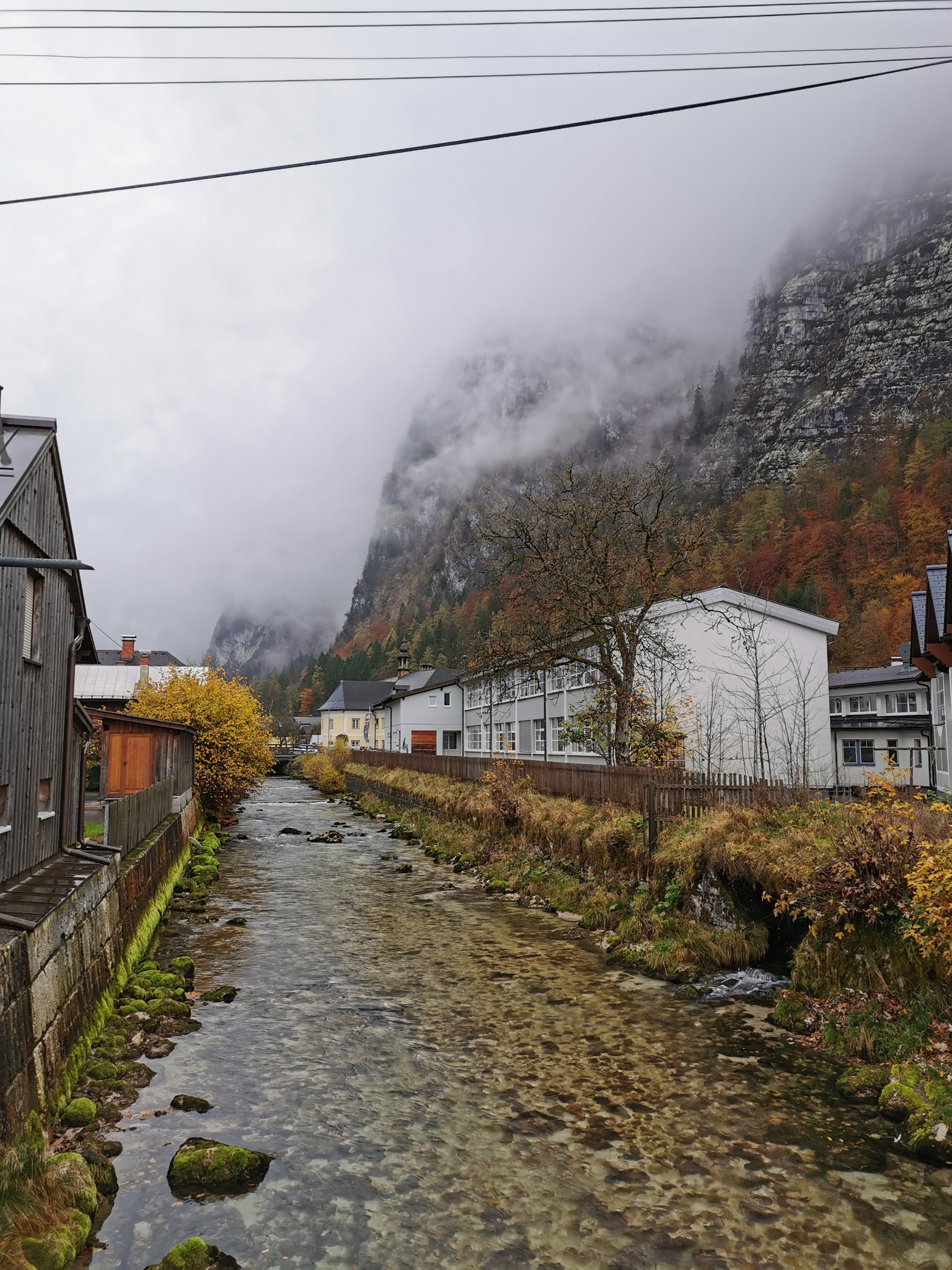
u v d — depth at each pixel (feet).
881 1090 25.17
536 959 41.73
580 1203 19.48
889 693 127.03
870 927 31.07
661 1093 25.59
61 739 40.81
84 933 29.22
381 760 166.91
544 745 118.32
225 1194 19.89
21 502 33.27
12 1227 16.46
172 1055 28.94
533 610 75.46
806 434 648.38
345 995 36.04
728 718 88.07
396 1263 17.21
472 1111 24.47
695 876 42.16
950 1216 18.88
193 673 116.47
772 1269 17.02
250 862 79.00
